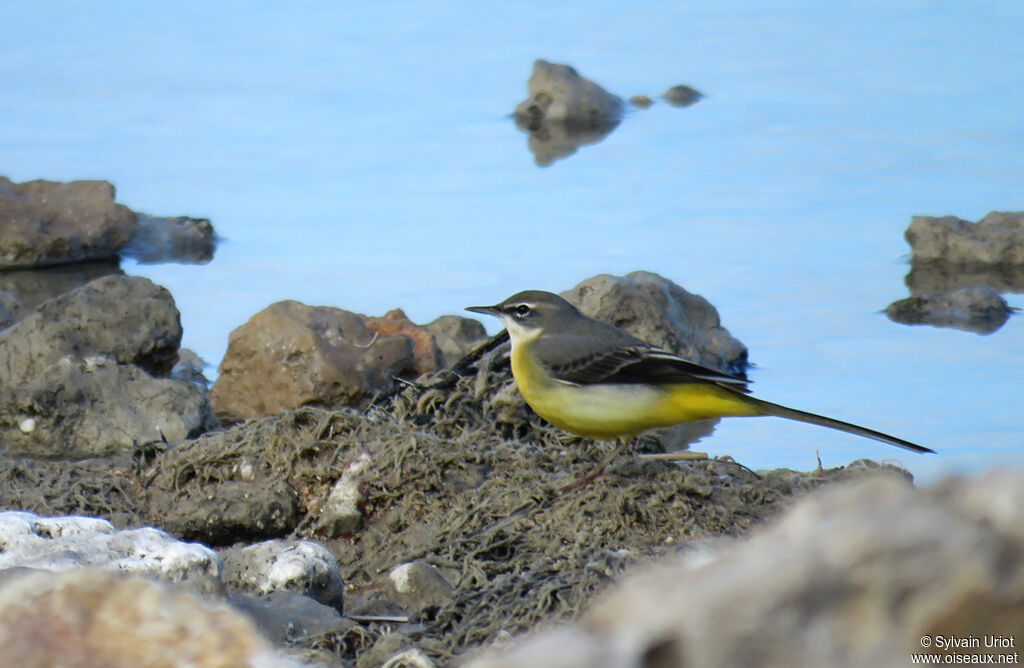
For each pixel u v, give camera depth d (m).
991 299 18.94
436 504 12.03
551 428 14.67
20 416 15.03
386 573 11.28
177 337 17.44
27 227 21.91
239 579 9.75
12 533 8.80
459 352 17.44
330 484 12.52
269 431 12.99
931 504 2.83
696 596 2.82
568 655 2.83
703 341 17.77
